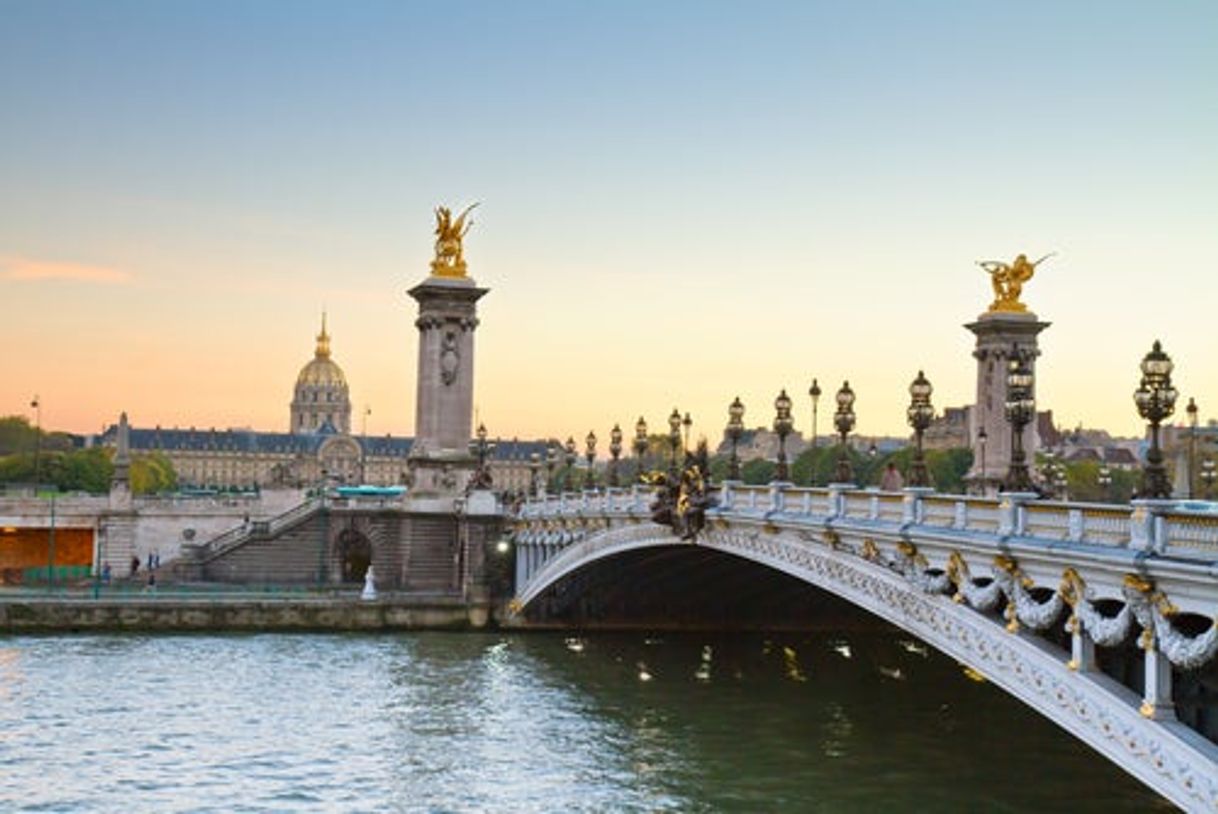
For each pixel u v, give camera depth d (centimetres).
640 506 8819
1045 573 4081
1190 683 3575
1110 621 3675
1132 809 5341
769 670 9331
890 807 5506
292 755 6681
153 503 14638
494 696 8256
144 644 10156
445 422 13688
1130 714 3616
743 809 5588
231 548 13062
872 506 5481
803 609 11262
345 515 13238
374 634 11181
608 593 11256
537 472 15150
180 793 5981
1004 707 7794
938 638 4841
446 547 13038
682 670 9300
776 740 6881
